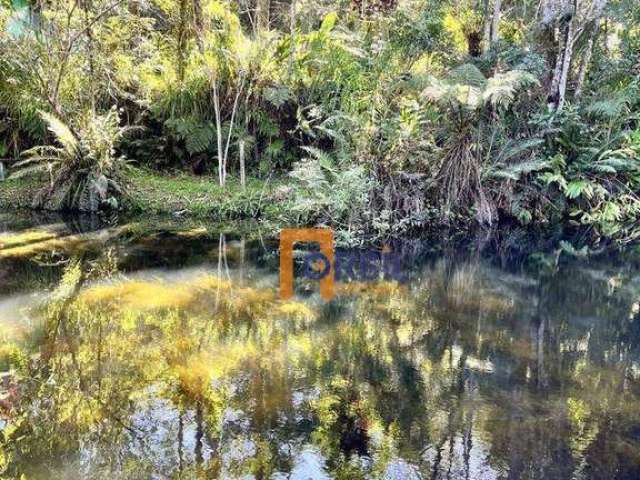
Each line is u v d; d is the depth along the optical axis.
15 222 6.09
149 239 5.74
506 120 7.53
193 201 6.65
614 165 7.54
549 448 2.47
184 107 7.45
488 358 3.41
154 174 7.50
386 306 4.30
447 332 3.82
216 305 4.07
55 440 2.43
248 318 3.87
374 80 7.32
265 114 7.53
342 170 6.50
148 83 7.48
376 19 8.43
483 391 2.97
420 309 4.27
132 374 2.99
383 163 6.68
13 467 2.25
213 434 2.49
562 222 7.57
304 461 2.32
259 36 7.25
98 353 3.22
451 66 8.54
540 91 7.88
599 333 3.93
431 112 6.97
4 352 3.19
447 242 6.59
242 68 7.05
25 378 2.92
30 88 6.66
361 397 2.86
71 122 6.46
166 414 2.63
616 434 2.60
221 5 7.10
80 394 2.79
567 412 2.79
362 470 2.28
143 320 3.72
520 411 2.78
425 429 2.59
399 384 3.01
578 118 7.51
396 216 6.58
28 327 3.53
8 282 4.32
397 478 2.23
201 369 3.08
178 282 4.52
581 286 5.18
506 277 5.36
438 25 8.79
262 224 6.36
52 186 6.49
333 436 2.50
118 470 2.24
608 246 6.83
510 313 4.29
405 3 8.77
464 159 6.91
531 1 10.73
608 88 8.64
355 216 6.22
